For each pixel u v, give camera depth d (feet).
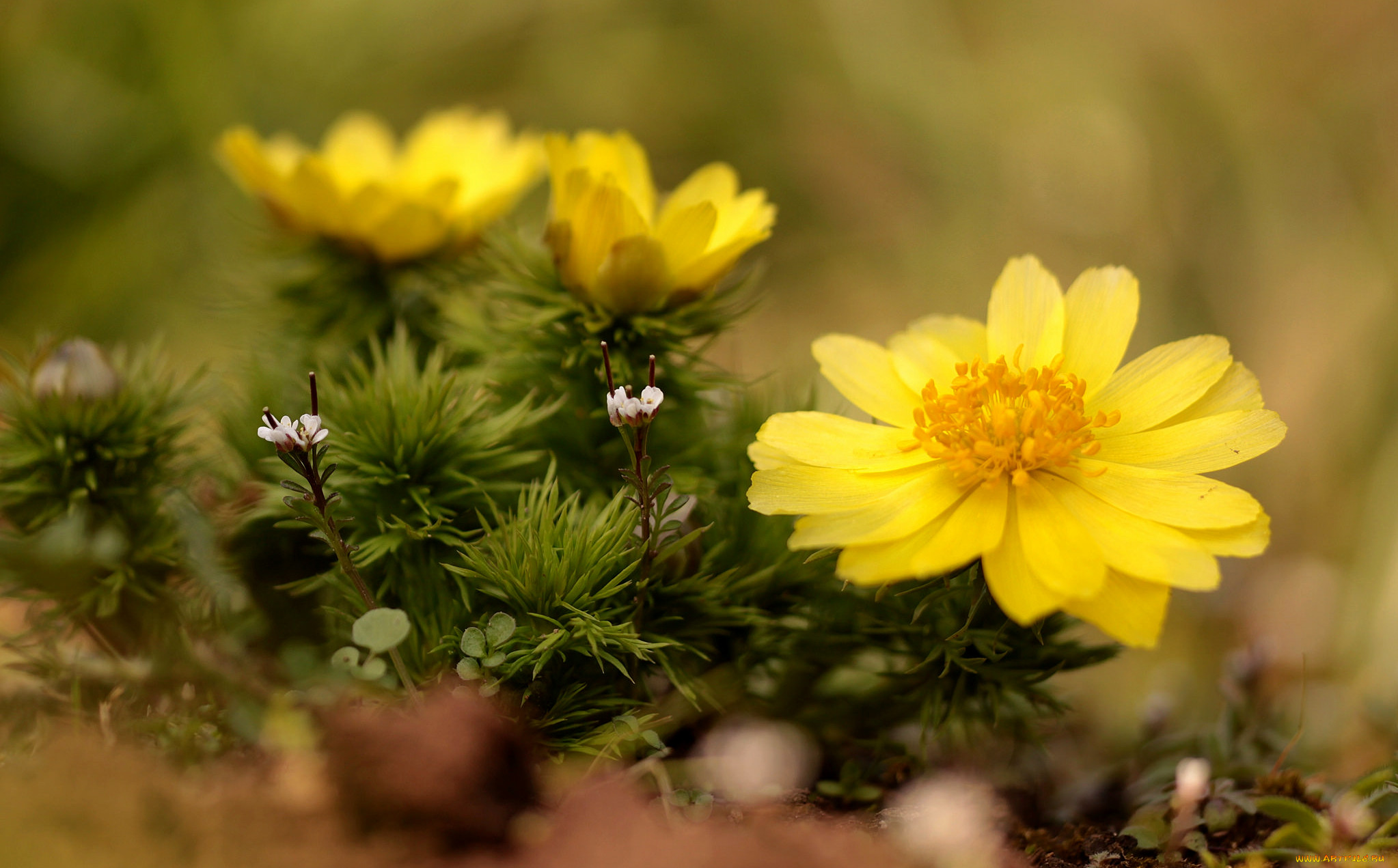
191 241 2.31
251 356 1.35
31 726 1.24
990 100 2.88
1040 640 1.22
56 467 1.27
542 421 1.30
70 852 1.15
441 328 1.36
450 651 1.22
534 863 1.15
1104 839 1.25
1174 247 2.66
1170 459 1.22
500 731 1.17
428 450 1.26
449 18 2.79
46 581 1.25
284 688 1.25
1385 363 2.11
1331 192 2.54
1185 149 2.73
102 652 1.27
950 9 3.00
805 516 1.22
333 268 1.36
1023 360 1.27
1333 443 2.12
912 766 1.29
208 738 1.22
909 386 1.27
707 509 1.28
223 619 1.27
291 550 1.27
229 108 2.42
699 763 1.25
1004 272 1.29
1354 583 1.72
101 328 2.21
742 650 1.27
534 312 1.31
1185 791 1.23
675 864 1.15
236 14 2.52
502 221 1.35
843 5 2.92
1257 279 2.53
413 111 2.85
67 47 2.34
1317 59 2.67
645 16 3.01
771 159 3.02
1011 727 1.28
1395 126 2.51
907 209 2.96
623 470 1.21
